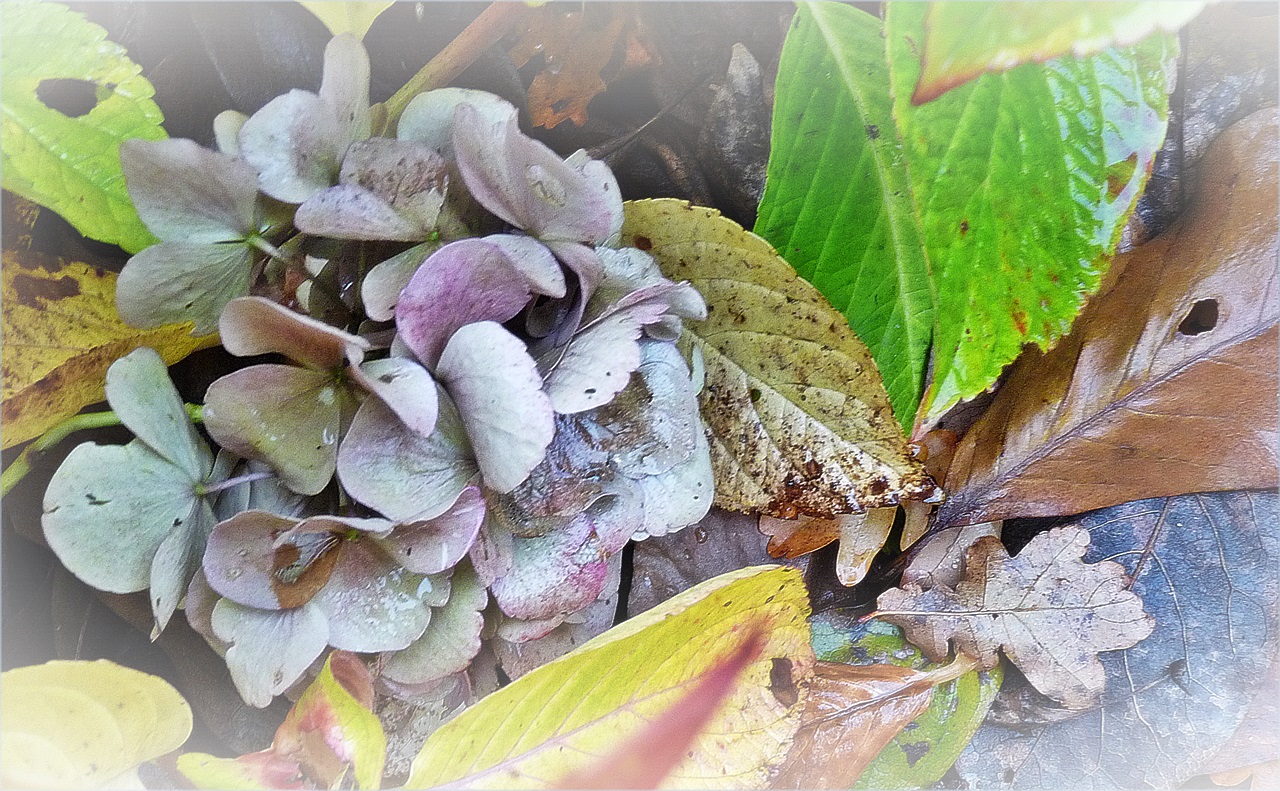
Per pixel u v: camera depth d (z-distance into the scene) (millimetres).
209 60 230
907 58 216
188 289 209
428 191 203
